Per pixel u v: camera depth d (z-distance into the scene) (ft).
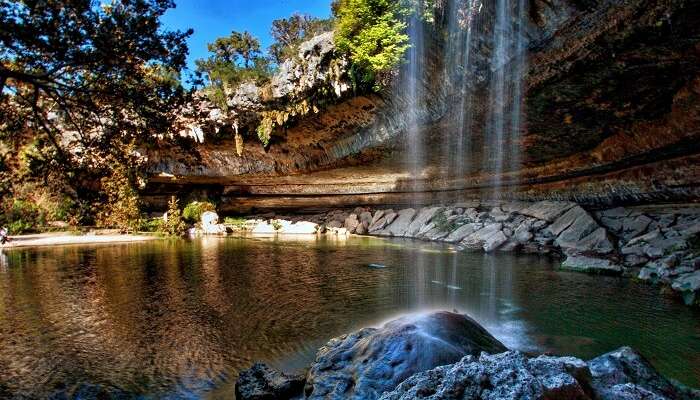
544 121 54.70
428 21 49.73
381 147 75.00
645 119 49.96
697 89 41.19
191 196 121.08
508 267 53.42
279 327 30.25
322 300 37.76
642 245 52.19
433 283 44.68
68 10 16.39
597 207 67.41
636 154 55.77
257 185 120.06
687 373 22.25
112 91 19.21
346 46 58.08
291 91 70.44
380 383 14.88
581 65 40.34
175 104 21.25
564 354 24.79
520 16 40.73
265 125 77.61
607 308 34.42
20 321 31.22
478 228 78.69
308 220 116.26
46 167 21.30
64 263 57.72
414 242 82.74
